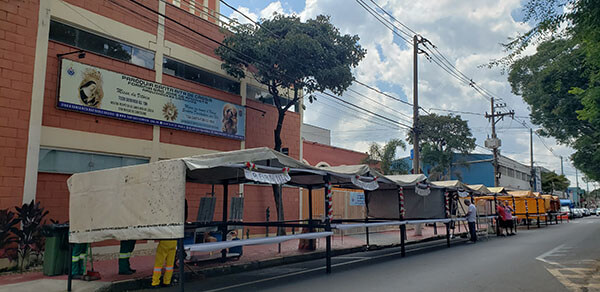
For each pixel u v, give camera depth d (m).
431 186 17.05
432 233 23.23
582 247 16.22
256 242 9.07
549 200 36.09
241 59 17.16
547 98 24.58
